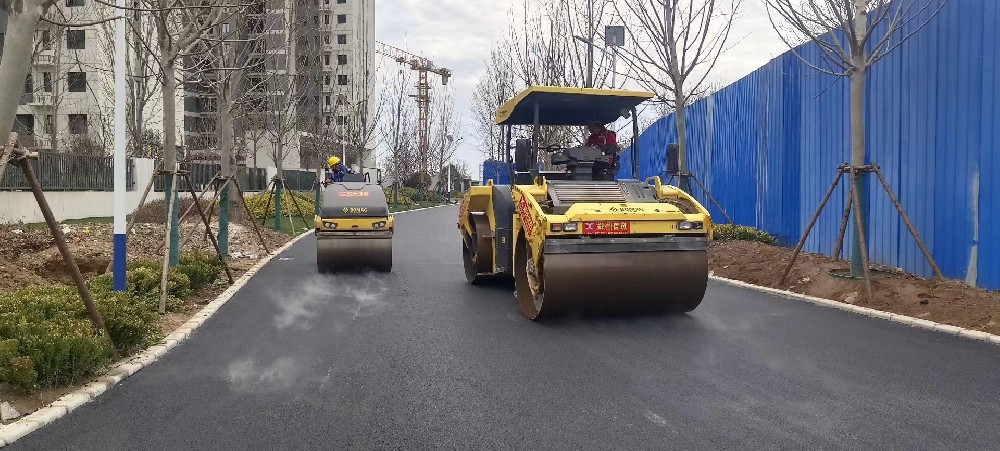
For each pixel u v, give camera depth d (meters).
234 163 21.97
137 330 7.12
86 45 36.84
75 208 23.06
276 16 25.23
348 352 7.36
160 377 6.47
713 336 7.92
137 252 13.88
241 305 10.20
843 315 9.07
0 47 32.31
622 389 5.95
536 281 8.96
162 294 9.27
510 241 10.73
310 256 16.83
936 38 9.91
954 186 9.56
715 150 19.36
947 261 9.74
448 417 5.29
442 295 11.15
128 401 5.76
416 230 25.95
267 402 5.71
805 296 10.32
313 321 9.04
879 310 9.12
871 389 5.87
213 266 12.23
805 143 13.80
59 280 11.34
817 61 13.21
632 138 10.64
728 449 4.61
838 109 12.48
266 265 15.05
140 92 26.30
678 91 15.61
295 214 30.47
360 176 16.08
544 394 5.83
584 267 8.24
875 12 11.24
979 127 9.06
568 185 9.17
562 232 8.24
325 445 4.76
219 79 17.50
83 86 37.50
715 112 19.36
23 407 5.50
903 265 10.74
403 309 9.88
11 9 6.47
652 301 8.57
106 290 8.42
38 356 5.84
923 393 5.75
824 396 5.70
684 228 8.48
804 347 7.34
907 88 10.62
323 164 35.03
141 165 26.78
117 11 12.88
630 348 7.40
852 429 4.95
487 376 6.39
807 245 13.72
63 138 35.69
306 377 6.42
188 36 12.39
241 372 6.61
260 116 33.44
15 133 6.01
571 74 23.69
